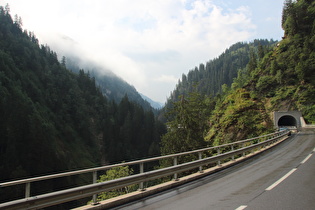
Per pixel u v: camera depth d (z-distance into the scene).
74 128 130.62
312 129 45.69
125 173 29.44
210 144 31.89
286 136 34.38
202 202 6.52
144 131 141.25
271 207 5.69
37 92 121.50
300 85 62.06
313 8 76.44
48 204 5.36
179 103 32.69
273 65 70.50
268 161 14.53
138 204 6.70
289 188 7.58
